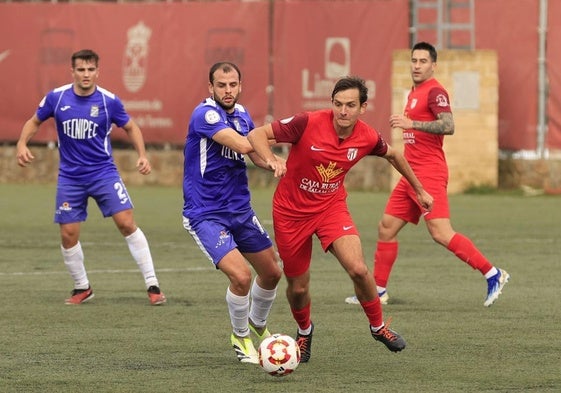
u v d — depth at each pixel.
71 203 32.06
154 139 70.69
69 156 32.31
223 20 68.38
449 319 28.84
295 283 23.75
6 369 22.81
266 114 67.69
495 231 49.16
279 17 67.25
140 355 24.27
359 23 65.69
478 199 62.75
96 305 31.12
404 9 64.94
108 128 32.69
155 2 69.81
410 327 27.70
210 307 30.78
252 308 24.92
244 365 23.36
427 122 31.06
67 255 31.50
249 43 67.81
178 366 23.17
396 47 65.12
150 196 65.94
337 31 66.12
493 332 26.97
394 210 31.78
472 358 23.94
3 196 66.19
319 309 30.45
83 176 32.12
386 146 24.02
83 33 71.19
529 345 25.33
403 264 39.72
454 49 65.00
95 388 21.20
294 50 67.00
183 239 47.22
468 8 65.00
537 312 29.88
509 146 65.88
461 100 64.62
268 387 21.28
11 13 72.62
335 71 66.25
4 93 73.44
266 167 24.55
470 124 64.88
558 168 65.44
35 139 74.25
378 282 31.58
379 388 21.19
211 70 24.33
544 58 64.56
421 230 50.03
